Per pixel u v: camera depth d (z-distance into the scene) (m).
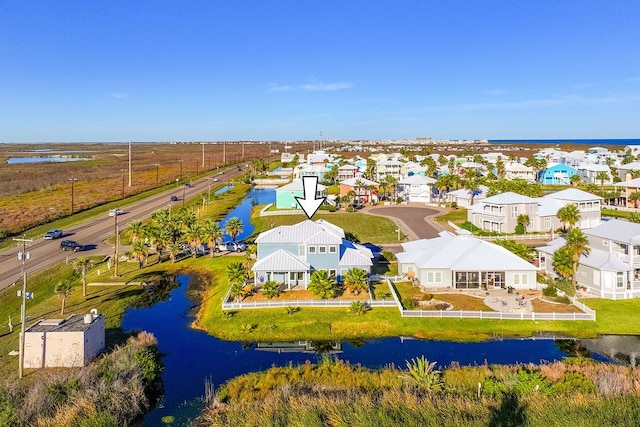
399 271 56.94
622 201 107.44
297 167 176.00
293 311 45.25
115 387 30.50
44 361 35.22
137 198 126.81
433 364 33.12
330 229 60.91
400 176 147.62
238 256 68.00
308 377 33.22
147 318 46.72
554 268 51.56
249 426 27.20
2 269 61.28
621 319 42.75
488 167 156.50
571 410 27.36
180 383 33.91
